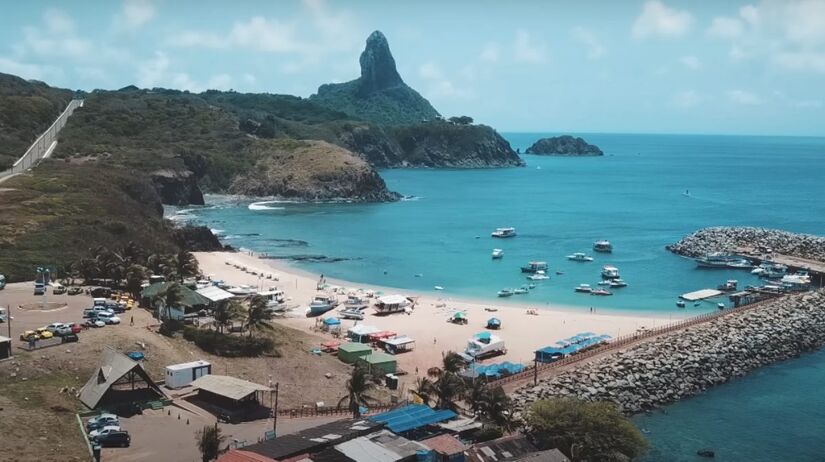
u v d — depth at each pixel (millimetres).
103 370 90812
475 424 89312
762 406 113938
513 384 113062
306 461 72562
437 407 95812
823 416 110125
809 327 149500
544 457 80812
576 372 117500
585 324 157625
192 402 93375
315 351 124125
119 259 158625
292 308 165875
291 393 102062
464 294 193000
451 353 110938
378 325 154250
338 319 156875
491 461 78688
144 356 102000
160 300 126812
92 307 126688
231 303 128500
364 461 72688
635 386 115250
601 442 87438
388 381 113875
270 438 81062
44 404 84188
